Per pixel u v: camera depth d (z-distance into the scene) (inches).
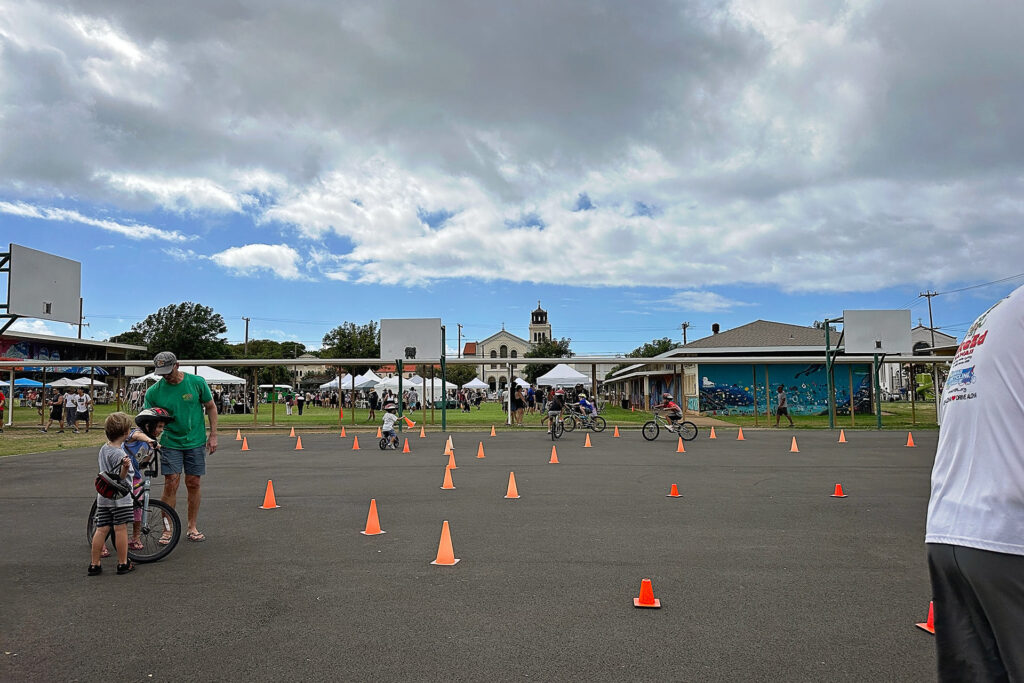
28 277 807.7
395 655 168.9
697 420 1327.5
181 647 175.6
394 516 349.4
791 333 1772.9
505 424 1269.7
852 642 175.6
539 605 206.2
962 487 88.0
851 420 1283.2
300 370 3245.6
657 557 263.4
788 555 266.1
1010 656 80.9
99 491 245.9
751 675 155.8
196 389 299.0
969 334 96.1
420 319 1166.3
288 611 202.8
